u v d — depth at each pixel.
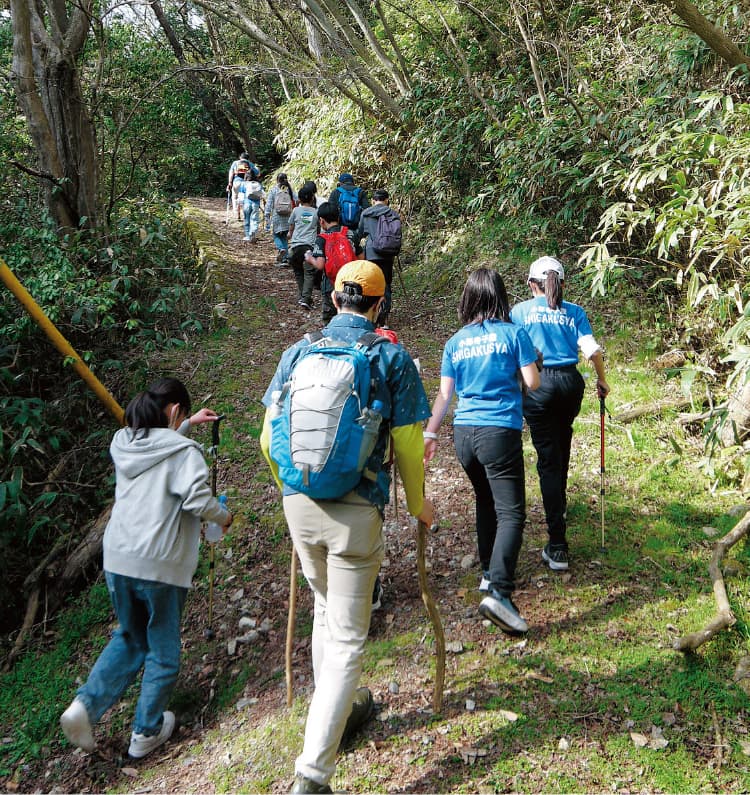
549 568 3.66
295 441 2.30
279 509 4.61
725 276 5.72
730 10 6.43
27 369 6.04
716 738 2.65
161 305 6.94
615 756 2.59
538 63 8.36
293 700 3.11
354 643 2.38
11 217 7.22
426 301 8.27
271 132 20.42
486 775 2.56
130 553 2.95
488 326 3.12
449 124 9.16
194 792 2.80
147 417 3.14
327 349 2.40
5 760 3.29
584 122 7.22
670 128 5.88
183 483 2.99
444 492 4.58
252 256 10.79
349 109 11.63
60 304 6.05
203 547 4.34
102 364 6.33
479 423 3.08
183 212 12.98
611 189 6.38
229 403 5.92
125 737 3.23
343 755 2.71
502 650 3.14
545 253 7.58
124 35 9.72
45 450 5.69
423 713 2.86
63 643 4.04
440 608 3.49
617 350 5.93
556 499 3.53
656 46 7.09
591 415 5.19
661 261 6.46
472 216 9.12
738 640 3.11
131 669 3.10
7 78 7.52
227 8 10.91
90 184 7.79
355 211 7.23
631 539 3.88
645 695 2.85
